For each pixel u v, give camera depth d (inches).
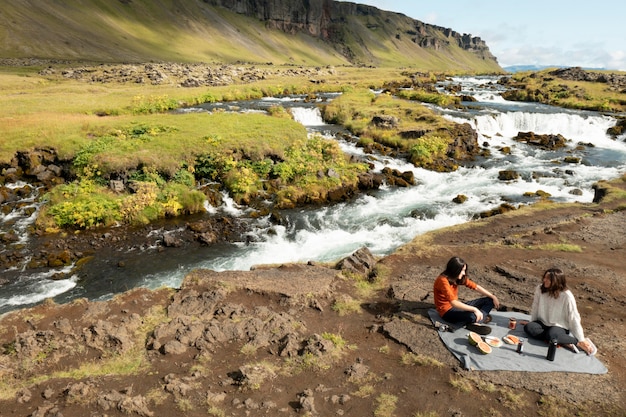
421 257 568.4
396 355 342.3
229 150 1071.0
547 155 1434.5
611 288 466.3
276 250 740.0
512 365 315.3
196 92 2116.1
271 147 1111.6
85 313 415.5
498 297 438.6
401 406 285.0
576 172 1238.9
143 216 831.1
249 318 397.7
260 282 477.7
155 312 420.8
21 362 338.3
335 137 1473.9
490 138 1606.8
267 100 2159.2
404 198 1013.2
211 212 901.2
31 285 608.7
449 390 298.0
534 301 348.8
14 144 1023.6
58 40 4854.8
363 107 1818.4
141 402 283.7
